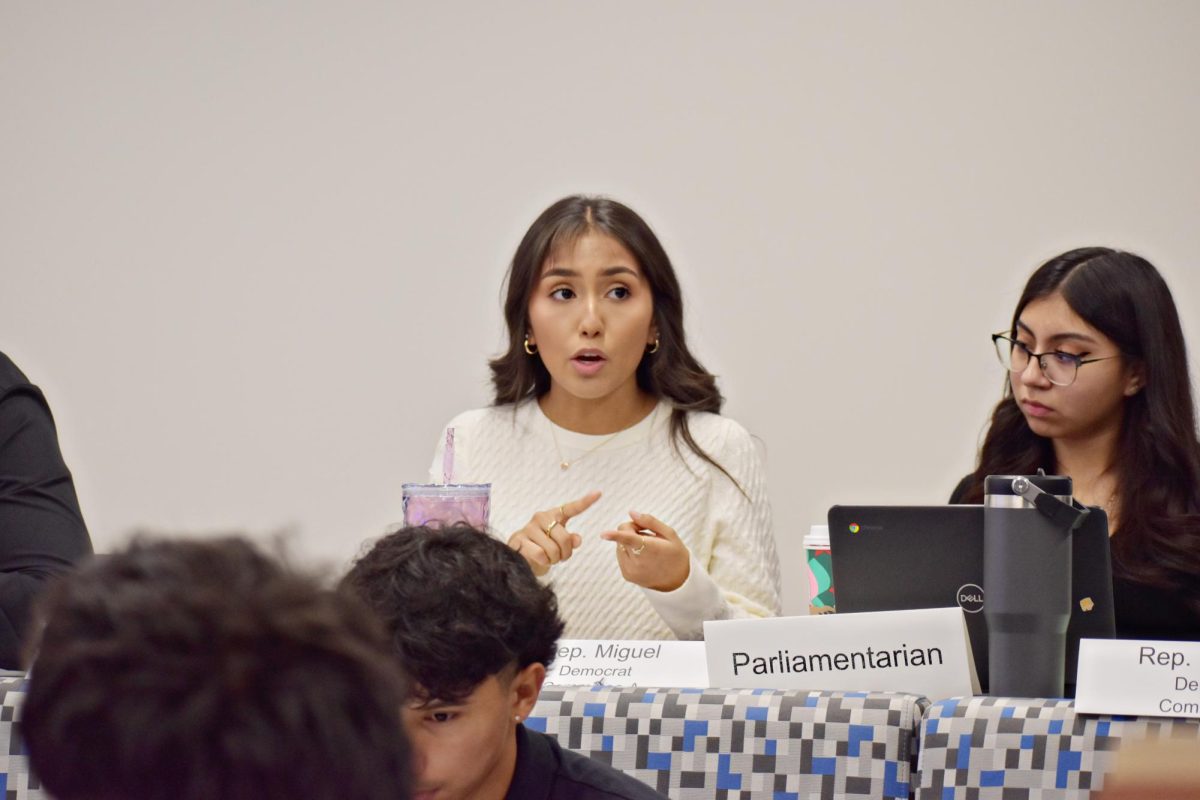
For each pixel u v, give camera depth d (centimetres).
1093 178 863
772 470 895
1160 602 527
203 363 949
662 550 473
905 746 353
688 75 906
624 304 536
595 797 306
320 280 941
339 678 116
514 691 297
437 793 284
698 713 371
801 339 894
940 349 879
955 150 877
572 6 918
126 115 957
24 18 962
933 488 878
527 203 923
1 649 433
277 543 128
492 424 576
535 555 456
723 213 902
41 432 482
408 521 432
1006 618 387
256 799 110
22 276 960
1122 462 547
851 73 888
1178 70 854
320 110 942
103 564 121
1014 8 870
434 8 932
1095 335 542
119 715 110
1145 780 332
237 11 948
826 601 499
